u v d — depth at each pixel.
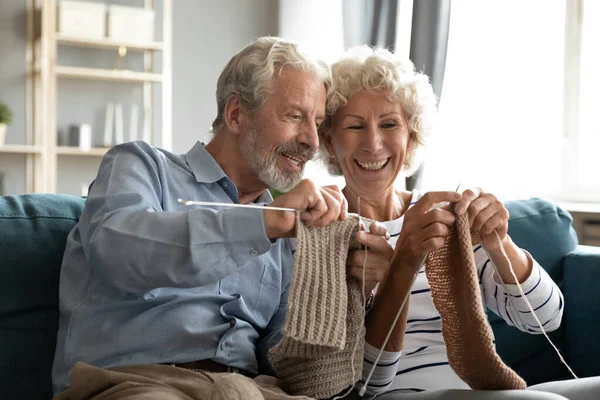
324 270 1.23
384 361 1.39
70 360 1.31
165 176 1.44
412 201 1.72
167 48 4.14
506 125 3.31
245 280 1.47
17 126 4.09
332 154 1.72
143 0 4.16
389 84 1.59
